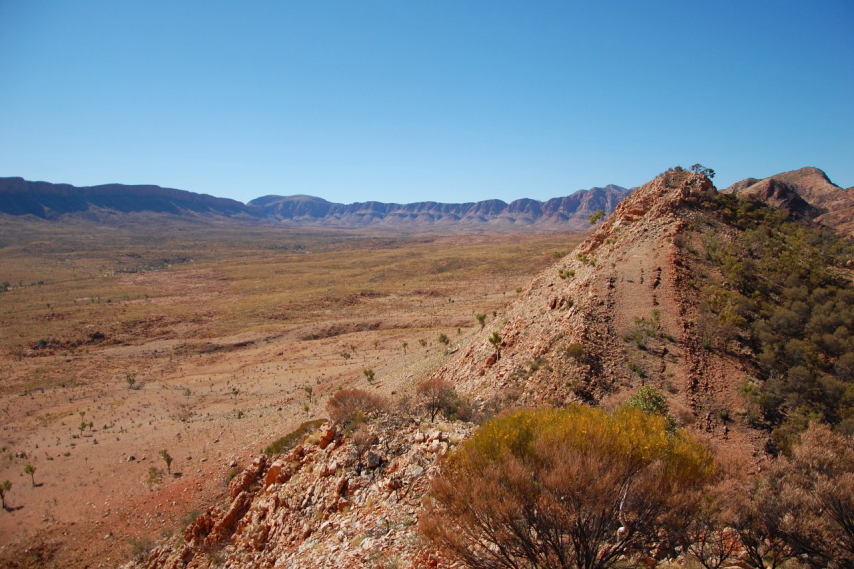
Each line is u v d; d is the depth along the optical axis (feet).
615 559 33.22
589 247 202.69
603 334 112.37
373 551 44.39
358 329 379.35
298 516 62.39
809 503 37.47
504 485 32.17
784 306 126.93
